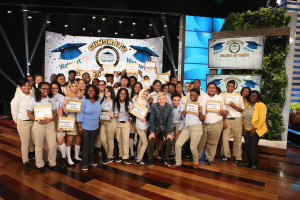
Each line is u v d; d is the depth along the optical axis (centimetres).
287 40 502
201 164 415
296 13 500
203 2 699
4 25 860
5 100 906
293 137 649
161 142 468
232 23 563
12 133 606
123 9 694
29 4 682
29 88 356
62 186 304
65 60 884
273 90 519
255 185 329
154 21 901
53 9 816
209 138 413
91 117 360
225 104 415
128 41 904
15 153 443
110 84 521
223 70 572
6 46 876
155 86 455
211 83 401
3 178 326
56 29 873
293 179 356
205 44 756
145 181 329
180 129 407
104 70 539
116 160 411
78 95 382
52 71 879
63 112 389
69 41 881
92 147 380
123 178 337
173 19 866
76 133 388
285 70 511
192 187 314
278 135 522
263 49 500
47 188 298
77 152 410
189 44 748
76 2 684
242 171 386
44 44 884
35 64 892
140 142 412
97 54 898
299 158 479
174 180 337
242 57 525
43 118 337
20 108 352
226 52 543
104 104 388
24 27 867
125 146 401
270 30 498
